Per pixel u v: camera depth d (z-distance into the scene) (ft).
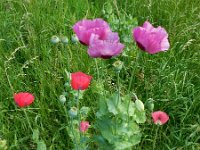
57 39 2.34
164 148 2.67
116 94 1.99
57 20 3.30
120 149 2.07
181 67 3.01
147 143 2.72
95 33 1.82
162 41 1.84
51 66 2.97
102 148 2.10
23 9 3.43
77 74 1.97
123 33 3.02
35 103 2.78
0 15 3.38
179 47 3.16
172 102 2.84
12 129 2.68
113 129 2.03
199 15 3.28
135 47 3.05
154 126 2.73
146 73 3.04
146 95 2.87
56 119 2.71
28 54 3.08
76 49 3.08
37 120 2.72
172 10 3.47
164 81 2.93
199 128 2.59
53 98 2.80
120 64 1.90
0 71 2.90
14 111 2.79
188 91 2.88
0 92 2.84
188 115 2.78
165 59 3.07
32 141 2.63
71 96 2.73
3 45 3.20
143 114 2.05
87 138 2.16
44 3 3.46
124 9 3.50
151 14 3.47
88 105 2.76
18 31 3.23
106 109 2.00
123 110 2.00
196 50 3.15
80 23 1.88
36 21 3.31
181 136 2.69
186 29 3.20
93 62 2.96
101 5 3.60
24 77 2.95
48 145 2.62
